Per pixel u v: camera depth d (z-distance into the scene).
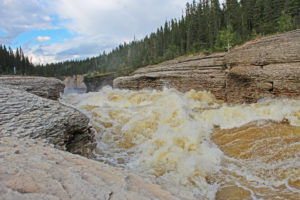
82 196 1.68
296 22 23.14
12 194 1.33
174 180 4.89
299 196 3.88
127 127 8.56
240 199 4.08
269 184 4.45
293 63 9.00
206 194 4.37
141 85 20.75
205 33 35.72
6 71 55.12
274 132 6.69
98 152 6.65
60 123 5.34
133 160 6.07
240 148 6.20
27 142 3.79
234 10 33.69
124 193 2.08
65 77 106.19
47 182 1.77
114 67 78.06
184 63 19.39
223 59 14.73
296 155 5.26
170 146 6.73
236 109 9.21
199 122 8.83
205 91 14.27
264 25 25.97
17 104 5.46
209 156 6.01
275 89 9.41
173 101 11.49
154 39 54.69
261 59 10.61
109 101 14.02
